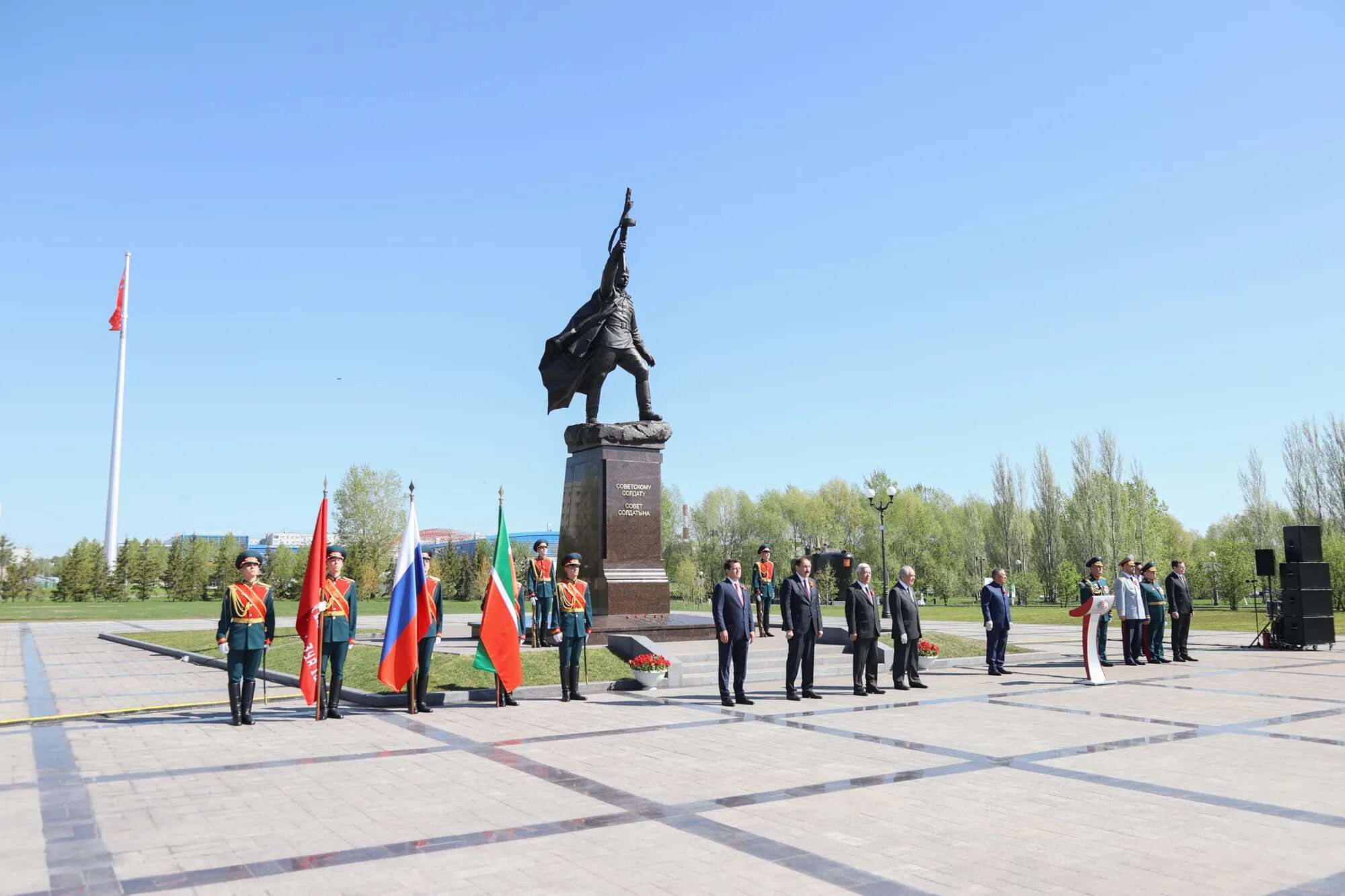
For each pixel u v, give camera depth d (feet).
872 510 250.37
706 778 26.66
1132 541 220.84
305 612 39.22
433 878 17.92
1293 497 206.28
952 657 61.67
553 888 17.29
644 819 22.22
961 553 268.82
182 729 36.91
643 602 60.49
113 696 48.34
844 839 20.38
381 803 23.95
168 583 255.29
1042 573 236.43
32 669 64.13
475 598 219.41
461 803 23.88
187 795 25.05
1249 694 45.60
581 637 45.06
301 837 20.86
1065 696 45.09
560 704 43.27
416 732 35.47
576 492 64.69
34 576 284.61
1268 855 19.11
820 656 57.82
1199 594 240.12
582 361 65.26
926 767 28.09
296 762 29.73
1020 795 24.38
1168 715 38.58
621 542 61.00
